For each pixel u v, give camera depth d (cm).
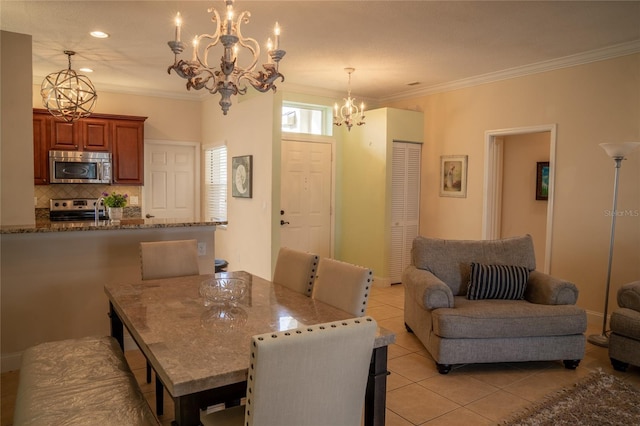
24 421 170
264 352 138
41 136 588
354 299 234
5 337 333
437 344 337
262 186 569
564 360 349
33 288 341
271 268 554
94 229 355
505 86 531
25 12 363
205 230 409
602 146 399
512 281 383
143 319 210
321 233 658
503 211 643
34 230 334
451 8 344
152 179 698
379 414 197
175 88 667
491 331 334
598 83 449
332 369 152
